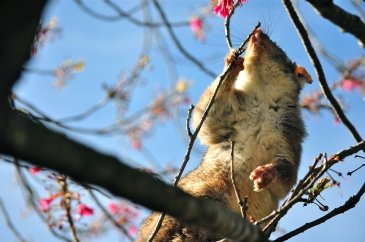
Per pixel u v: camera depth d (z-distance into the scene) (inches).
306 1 239.1
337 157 243.4
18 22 83.0
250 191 386.9
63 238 352.2
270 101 420.5
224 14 318.0
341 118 298.2
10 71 83.5
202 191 384.5
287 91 427.2
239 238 122.0
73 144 87.8
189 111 265.1
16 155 84.4
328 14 238.7
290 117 423.5
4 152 84.1
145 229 377.4
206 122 404.5
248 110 412.8
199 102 414.9
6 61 83.0
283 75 426.9
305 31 269.6
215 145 407.2
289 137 416.2
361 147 247.4
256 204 386.0
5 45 82.7
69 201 344.5
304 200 257.8
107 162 90.8
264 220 235.0
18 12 82.9
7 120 83.5
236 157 398.6
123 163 93.0
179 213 104.9
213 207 112.2
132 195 95.6
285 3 263.9
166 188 100.6
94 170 89.6
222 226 116.1
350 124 300.0
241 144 404.2
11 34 82.9
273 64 424.8
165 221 365.1
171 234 362.6
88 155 88.9
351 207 256.2
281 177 397.7
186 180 397.7
